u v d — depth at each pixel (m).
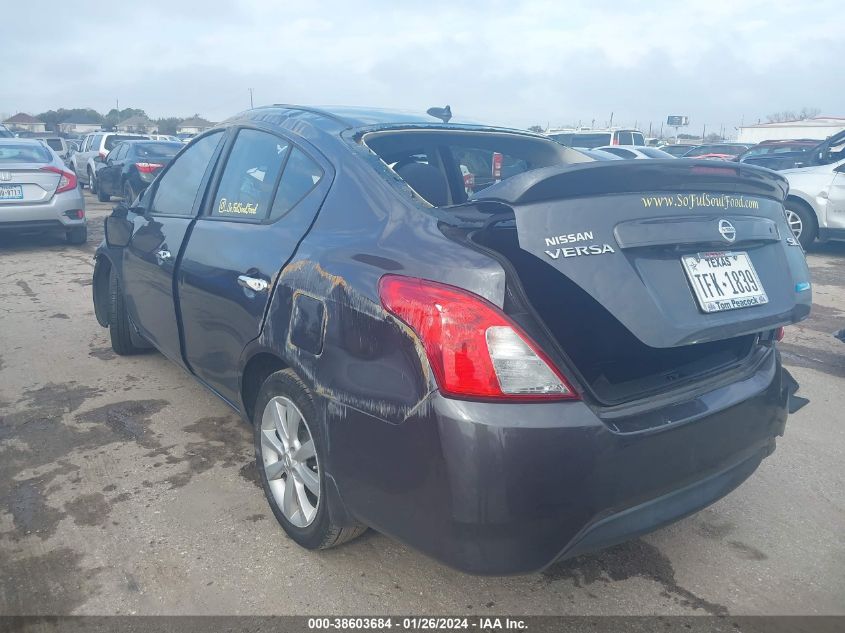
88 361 4.95
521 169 3.65
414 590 2.60
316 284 2.47
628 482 2.13
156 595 2.53
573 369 2.11
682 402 2.32
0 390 4.39
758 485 3.44
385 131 3.04
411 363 2.09
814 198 9.94
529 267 2.44
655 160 2.25
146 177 14.02
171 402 4.25
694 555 2.86
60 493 3.20
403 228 2.36
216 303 3.13
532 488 1.99
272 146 3.19
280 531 2.93
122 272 4.41
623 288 2.12
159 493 3.21
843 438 3.99
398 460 2.12
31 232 9.42
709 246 2.38
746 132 52.25
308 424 2.54
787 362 5.35
